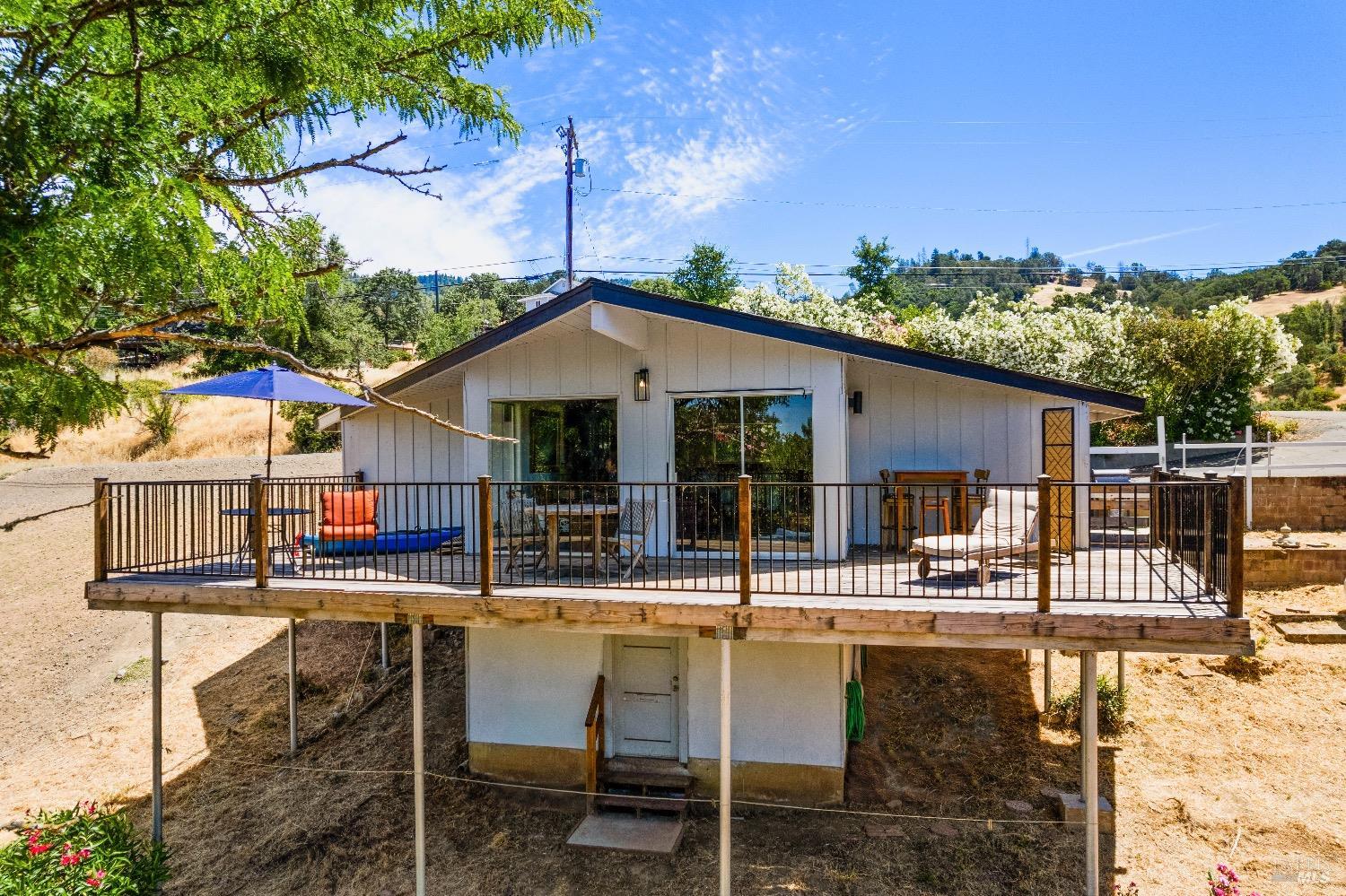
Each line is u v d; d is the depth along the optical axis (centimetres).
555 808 905
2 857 775
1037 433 1052
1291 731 908
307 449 2822
